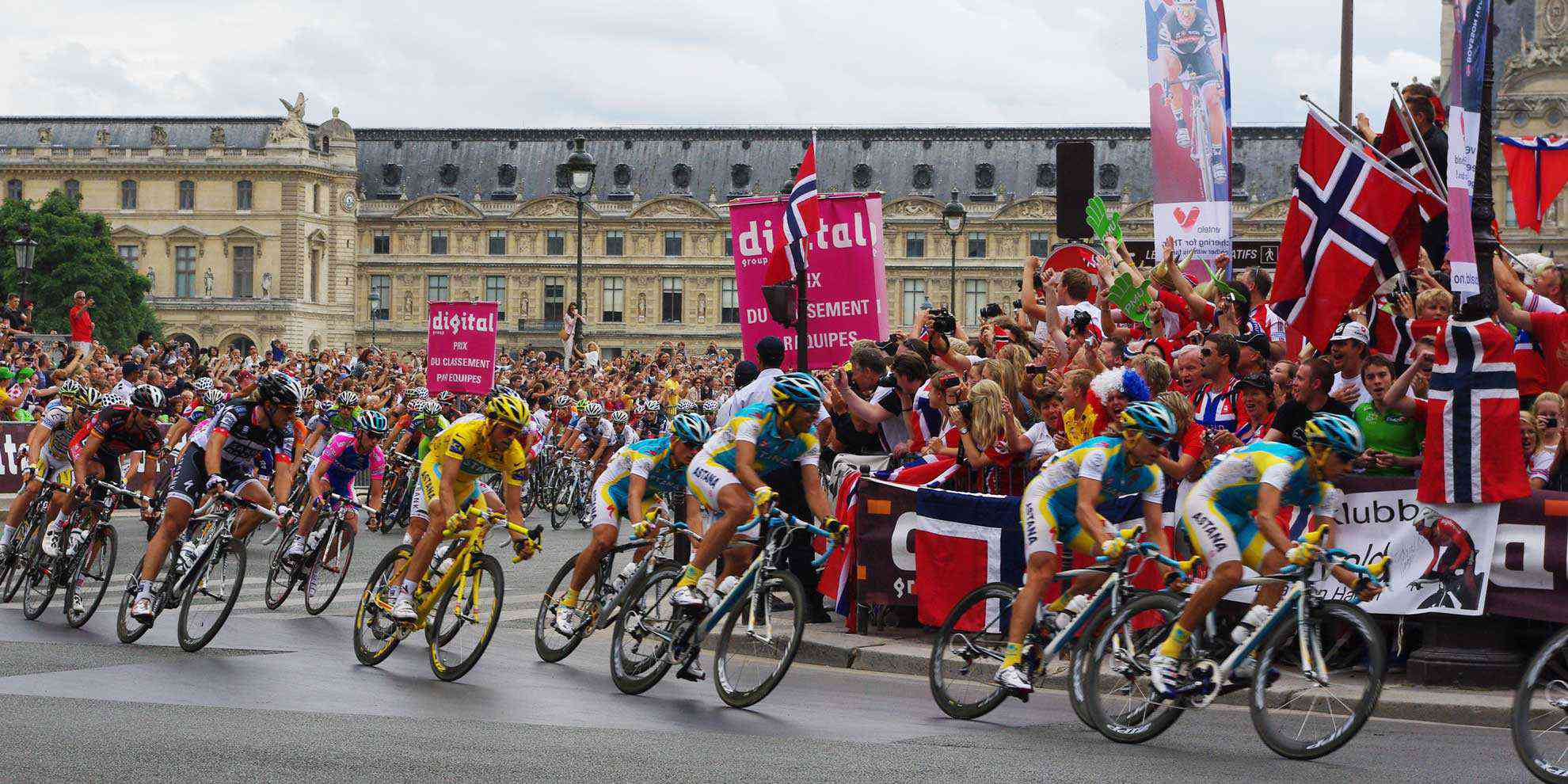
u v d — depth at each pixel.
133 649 12.30
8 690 10.09
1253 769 8.23
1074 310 15.64
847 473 13.72
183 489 12.52
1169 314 15.34
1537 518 10.41
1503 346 10.45
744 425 10.27
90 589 13.66
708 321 115.31
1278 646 8.68
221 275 115.25
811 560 13.84
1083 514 9.27
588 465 27.16
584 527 26.94
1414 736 9.35
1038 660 9.71
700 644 10.48
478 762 8.09
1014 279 112.75
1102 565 9.45
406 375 42.31
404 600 11.40
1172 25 15.61
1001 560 12.17
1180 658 8.91
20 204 104.50
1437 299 11.65
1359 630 8.41
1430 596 10.70
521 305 116.75
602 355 116.19
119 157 115.69
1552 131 90.56
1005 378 13.45
